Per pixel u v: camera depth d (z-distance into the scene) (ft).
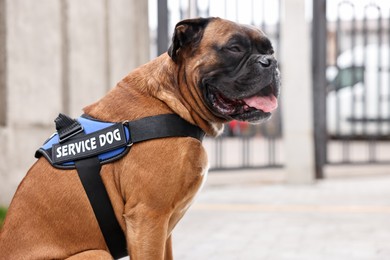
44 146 11.01
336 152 46.91
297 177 31.94
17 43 22.58
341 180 33.86
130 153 10.34
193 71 10.62
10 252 10.21
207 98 10.64
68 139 10.75
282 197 27.81
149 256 10.07
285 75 31.73
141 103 10.71
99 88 24.82
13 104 22.52
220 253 17.71
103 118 10.84
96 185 10.38
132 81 11.06
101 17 24.77
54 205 10.32
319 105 32.99
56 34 23.57
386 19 44.70
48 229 10.25
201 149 10.58
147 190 10.13
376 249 17.99
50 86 23.48
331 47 46.19
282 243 18.90
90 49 24.47
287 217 23.11
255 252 17.79
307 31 31.32
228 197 27.89
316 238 19.51
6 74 22.35
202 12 28.89
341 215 23.38
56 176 10.48
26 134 22.90
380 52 37.35
